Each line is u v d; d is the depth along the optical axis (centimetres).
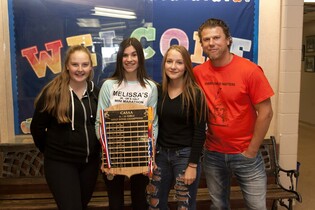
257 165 206
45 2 287
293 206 327
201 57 306
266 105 194
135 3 297
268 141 306
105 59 299
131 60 199
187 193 205
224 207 222
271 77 315
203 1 302
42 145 209
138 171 197
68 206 191
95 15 294
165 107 204
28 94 293
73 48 195
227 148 207
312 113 753
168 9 300
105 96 204
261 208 207
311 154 530
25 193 279
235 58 200
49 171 197
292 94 308
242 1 306
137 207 214
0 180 277
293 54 304
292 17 300
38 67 292
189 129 204
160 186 212
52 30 291
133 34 300
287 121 310
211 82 204
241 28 308
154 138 202
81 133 196
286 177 316
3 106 291
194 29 304
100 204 258
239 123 200
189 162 200
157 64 304
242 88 194
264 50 313
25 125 295
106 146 196
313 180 407
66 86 194
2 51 287
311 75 748
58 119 190
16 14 286
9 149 282
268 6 308
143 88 204
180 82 203
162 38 303
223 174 217
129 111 197
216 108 203
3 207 253
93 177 208
